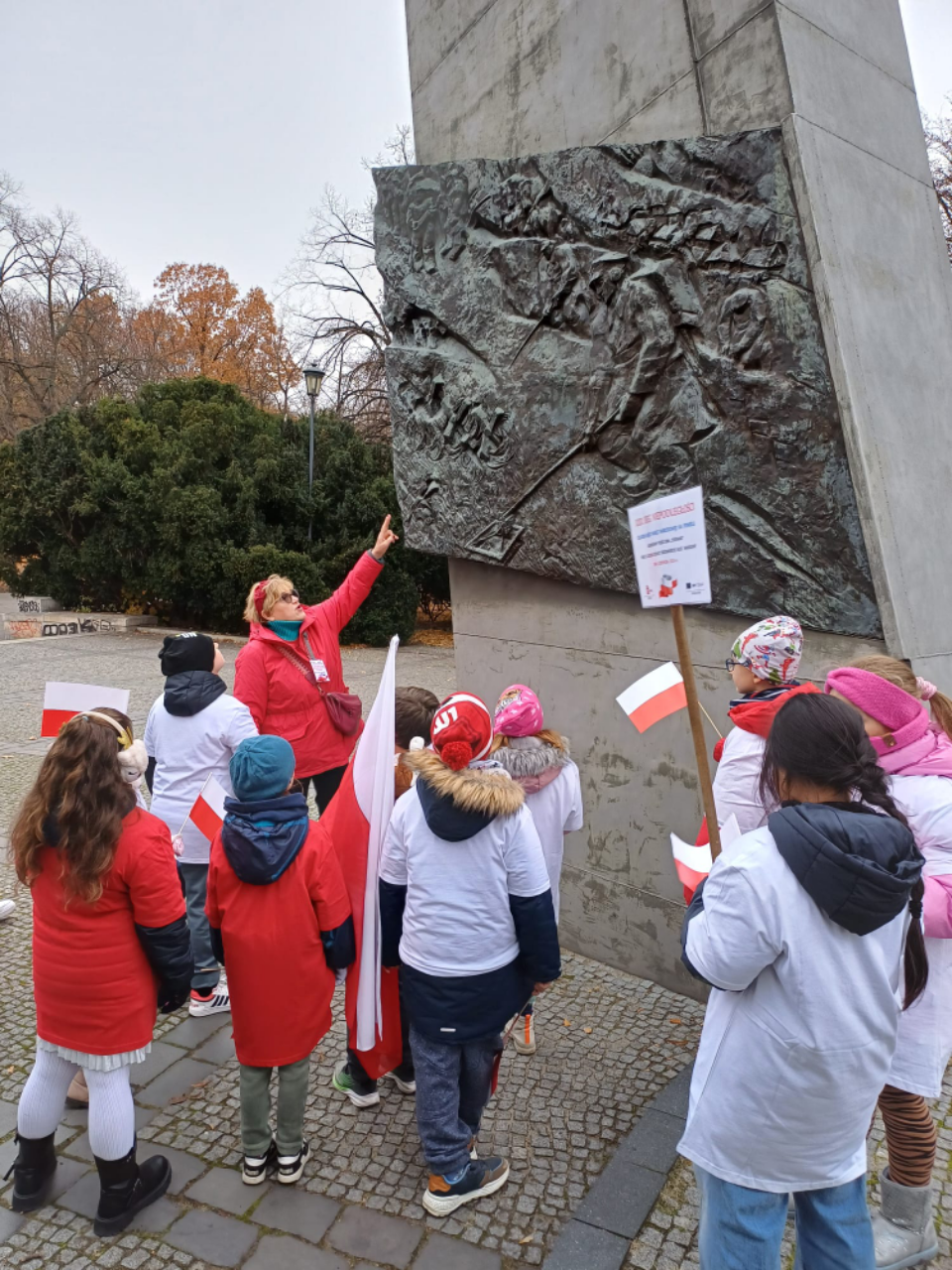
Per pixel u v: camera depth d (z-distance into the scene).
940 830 1.97
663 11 3.22
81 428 19.45
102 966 2.28
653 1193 2.46
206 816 2.97
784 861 1.50
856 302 2.83
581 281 3.48
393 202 4.41
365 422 24.42
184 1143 2.75
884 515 2.75
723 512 3.13
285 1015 2.43
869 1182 2.53
